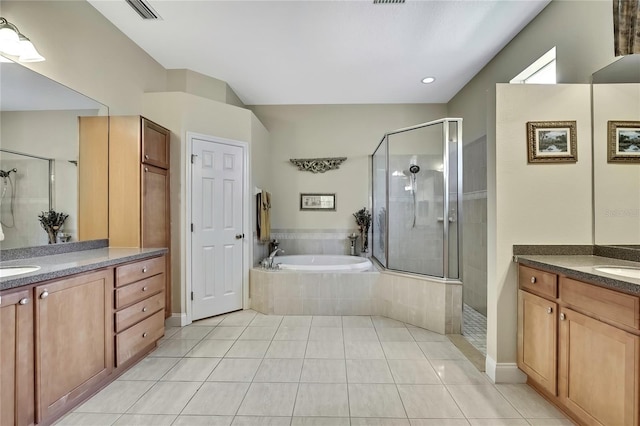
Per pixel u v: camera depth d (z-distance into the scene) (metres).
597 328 1.41
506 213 2.00
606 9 1.88
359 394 1.88
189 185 3.14
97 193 2.55
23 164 1.95
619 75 1.83
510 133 1.99
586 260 1.79
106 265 1.90
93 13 2.46
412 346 2.58
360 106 4.56
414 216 3.26
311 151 4.59
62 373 1.60
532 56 2.56
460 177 3.03
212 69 3.45
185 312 3.10
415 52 3.07
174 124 3.11
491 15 2.49
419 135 3.28
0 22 1.71
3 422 1.31
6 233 1.84
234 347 2.56
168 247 3.05
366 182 4.55
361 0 2.31
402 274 3.20
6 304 1.32
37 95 2.03
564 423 1.61
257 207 3.86
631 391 1.24
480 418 1.65
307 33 2.74
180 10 2.43
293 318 3.28
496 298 2.02
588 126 1.96
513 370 2.01
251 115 3.66
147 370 2.17
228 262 3.45
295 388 1.94
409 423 1.62
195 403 1.79
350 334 2.83
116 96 2.72
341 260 4.32
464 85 3.87
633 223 1.84
